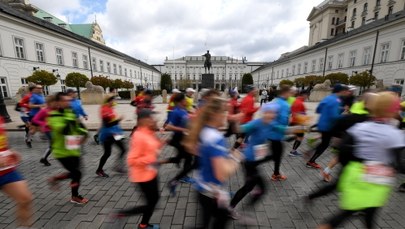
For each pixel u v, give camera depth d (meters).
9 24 24.33
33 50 27.41
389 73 26.14
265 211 3.23
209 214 2.04
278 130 3.86
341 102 5.11
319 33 59.94
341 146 2.25
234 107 6.15
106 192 3.81
